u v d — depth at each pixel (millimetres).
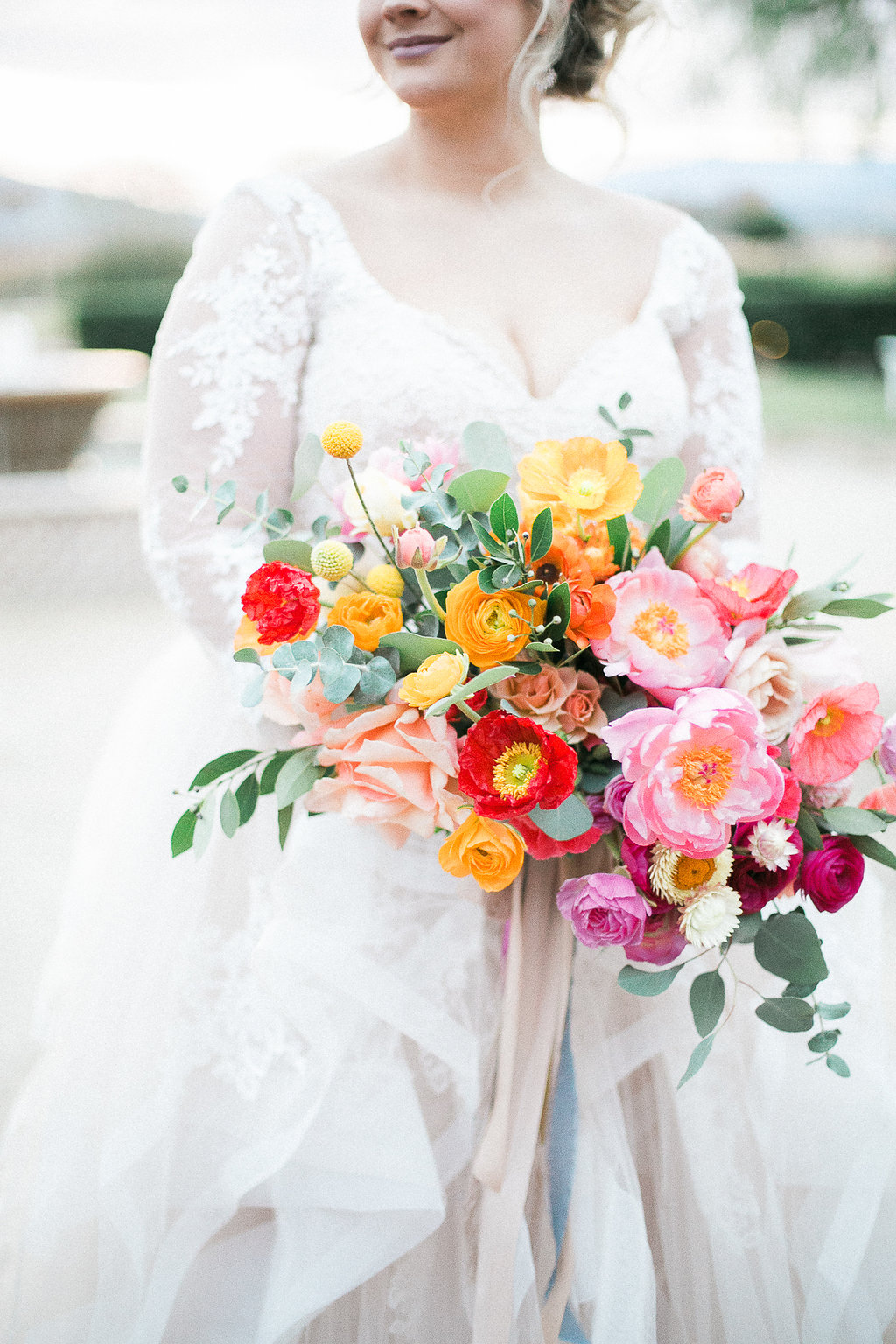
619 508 1145
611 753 1100
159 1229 1394
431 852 1393
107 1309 1391
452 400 1471
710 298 1710
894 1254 1557
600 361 1557
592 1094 1420
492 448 1244
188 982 1431
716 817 1028
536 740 1046
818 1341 1490
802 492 10648
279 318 1484
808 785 1185
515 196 1643
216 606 1418
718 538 1660
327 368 1496
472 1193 1427
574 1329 1409
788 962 1145
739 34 6156
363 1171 1325
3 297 19141
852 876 1136
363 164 1621
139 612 7398
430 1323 1426
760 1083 1503
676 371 1637
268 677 1186
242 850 1479
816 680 1174
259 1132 1370
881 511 9430
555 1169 1372
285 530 1230
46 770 4582
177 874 1500
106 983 1491
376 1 1456
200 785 1172
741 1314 1449
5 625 7059
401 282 1536
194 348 1464
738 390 1720
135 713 1687
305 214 1527
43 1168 1457
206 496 1213
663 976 1122
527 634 1079
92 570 7879
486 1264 1289
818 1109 1525
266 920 1439
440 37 1459
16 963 3057
